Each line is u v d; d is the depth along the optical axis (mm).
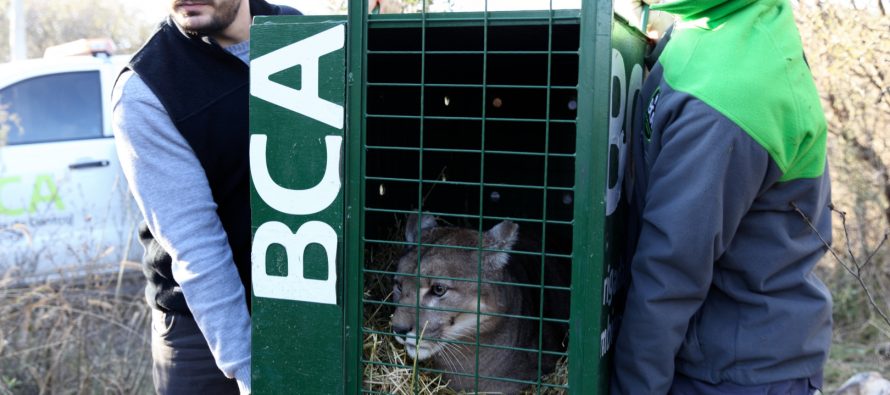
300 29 2254
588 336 2162
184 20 2539
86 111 7203
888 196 5961
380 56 2883
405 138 3387
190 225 2488
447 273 3006
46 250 6129
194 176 2549
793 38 2318
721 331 2389
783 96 2174
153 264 2846
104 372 5008
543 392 2934
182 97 2584
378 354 2895
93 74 7324
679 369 2488
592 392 2170
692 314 2268
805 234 2396
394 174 3383
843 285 6254
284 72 2287
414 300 2992
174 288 2850
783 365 2357
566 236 3830
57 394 4926
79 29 18891
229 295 2496
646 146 2518
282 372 2404
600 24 2068
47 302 5215
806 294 2389
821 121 2309
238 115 2699
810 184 2328
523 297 3307
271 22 2305
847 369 5320
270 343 2402
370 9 2432
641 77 2840
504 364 3133
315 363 2369
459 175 3691
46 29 18766
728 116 2121
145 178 2502
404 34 2541
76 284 5488
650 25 3303
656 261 2207
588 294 2150
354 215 2303
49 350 5000
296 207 2330
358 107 2252
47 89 7117
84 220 6801
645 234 2277
